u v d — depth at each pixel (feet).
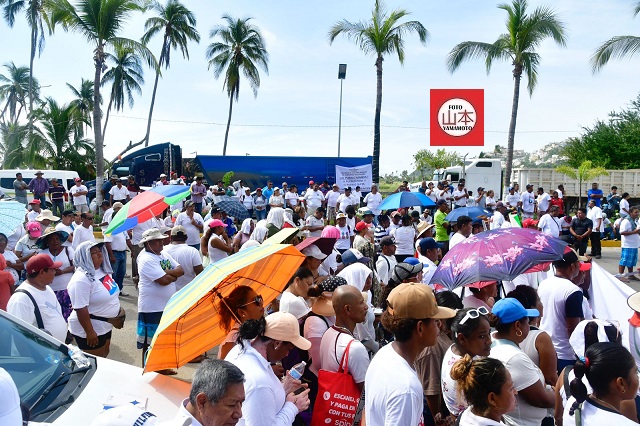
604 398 9.26
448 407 11.62
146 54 72.95
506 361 11.36
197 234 39.19
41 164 118.42
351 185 89.97
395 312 9.59
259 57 132.87
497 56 83.76
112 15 69.67
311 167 91.45
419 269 17.44
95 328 18.61
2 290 19.31
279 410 10.67
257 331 11.01
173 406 11.51
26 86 168.55
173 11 125.70
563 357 15.72
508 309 11.95
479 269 16.02
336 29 83.25
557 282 16.08
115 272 35.68
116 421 7.41
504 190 89.86
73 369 11.90
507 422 11.46
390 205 38.01
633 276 45.01
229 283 14.37
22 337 12.11
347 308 12.73
